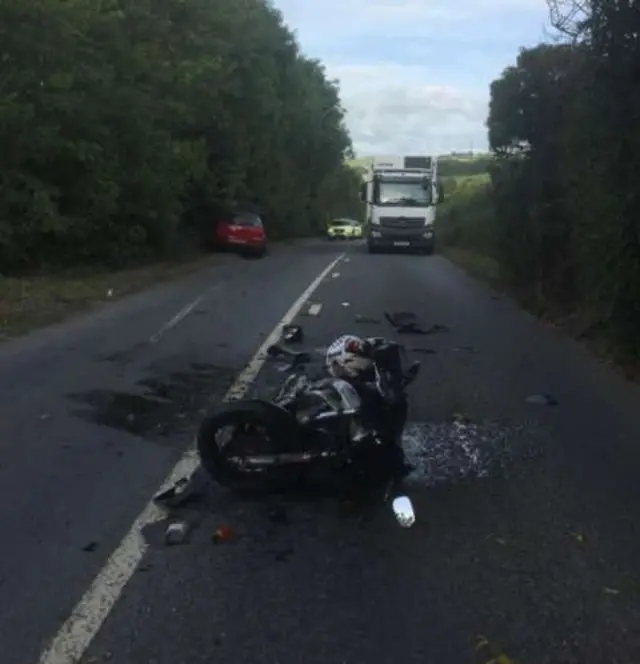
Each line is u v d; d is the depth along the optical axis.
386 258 39.69
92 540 5.93
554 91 17.92
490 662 4.46
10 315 16.22
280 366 11.96
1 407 9.45
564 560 5.76
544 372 12.17
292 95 57.31
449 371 12.11
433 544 6.01
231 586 5.29
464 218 52.16
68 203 25.61
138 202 29.05
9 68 22.80
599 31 11.95
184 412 9.46
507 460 7.96
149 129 28.70
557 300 18.11
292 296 21.12
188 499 6.70
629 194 11.52
